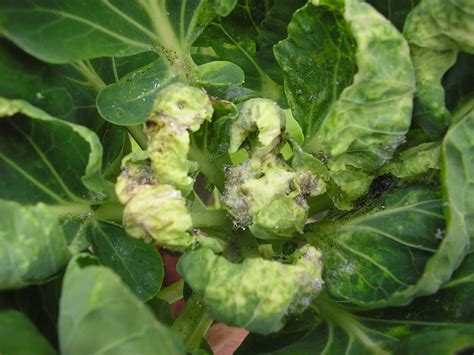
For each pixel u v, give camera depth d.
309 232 0.24
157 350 0.16
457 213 0.20
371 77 0.21
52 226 0.19
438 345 0.21
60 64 0.23
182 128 0.21
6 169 0.21
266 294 0.19
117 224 0.23
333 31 0.22
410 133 0.23
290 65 0.24
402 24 0.23
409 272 0.23
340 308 0.24
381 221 0.23
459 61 0.23
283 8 0.25
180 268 0.20
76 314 0.17
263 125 0.22
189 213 0.22
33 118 0.20
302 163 0.23
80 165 0.21
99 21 0.22
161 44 0.24
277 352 0.23
